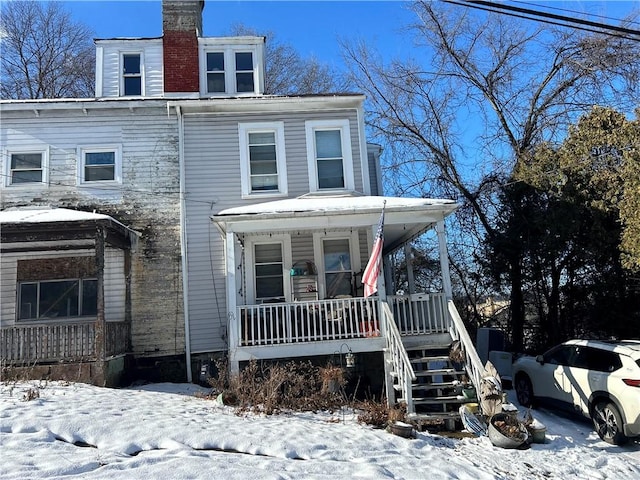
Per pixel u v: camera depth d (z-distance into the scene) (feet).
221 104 44.42
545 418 31.81
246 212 34.91
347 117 45.93
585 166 44.88
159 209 43.57
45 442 19.79
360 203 36.99
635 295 44.83
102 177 43.93
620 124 43.42
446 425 28.02
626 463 23.15
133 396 30.63
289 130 45.24
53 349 34.99
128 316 41.24
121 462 18.13
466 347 30.55
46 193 43.11
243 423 25.00
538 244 49.11
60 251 42.47
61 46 89.45
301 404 29.73
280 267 42.98
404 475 19.44
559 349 32.91
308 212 34.50
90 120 44.50
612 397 26.91
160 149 44.45
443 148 62.85
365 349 33.06
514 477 20.67
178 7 50.16
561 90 56.39
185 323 41.65
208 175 44.11
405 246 45.83
